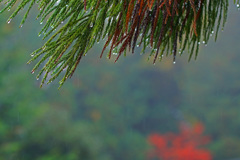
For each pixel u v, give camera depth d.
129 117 49.62
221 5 1.59
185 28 1.59
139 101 51.22
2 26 21.20
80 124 22.52
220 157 39.75
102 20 1.39
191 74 50.97
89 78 50.84
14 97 19.06
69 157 18.88
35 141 19.20
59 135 19.66
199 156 34.47
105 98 48.84
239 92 48.75
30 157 19.16
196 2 1.58
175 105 51.56
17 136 18.94
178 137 36.84
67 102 40.09
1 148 17.55
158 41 1.50
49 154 19.31
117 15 1.42
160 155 36.06
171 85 52.56
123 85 51.69
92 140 20.64
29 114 19.11
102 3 1.39
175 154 34.84
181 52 1.60
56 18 1.37
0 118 18.88
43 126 19.53
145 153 42.66
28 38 31.27
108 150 42.38
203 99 49.12
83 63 50.81
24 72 20.77
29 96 19.70
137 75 52.25
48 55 1.32
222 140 41.16
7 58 20.11
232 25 50.75
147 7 1.38
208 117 45.53
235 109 45.31
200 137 36.72
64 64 1.35
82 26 1.37
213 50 51.22
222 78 49.72
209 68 50.62
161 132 50.12
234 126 44.34
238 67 49.72
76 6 1.38
